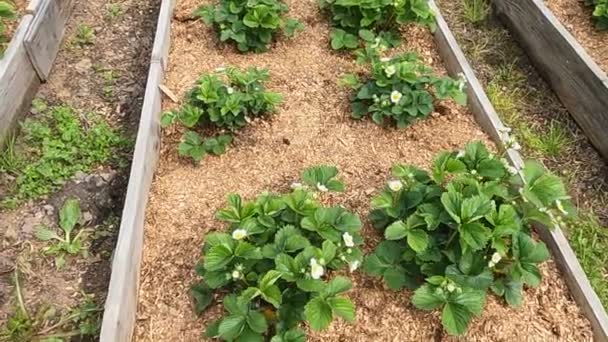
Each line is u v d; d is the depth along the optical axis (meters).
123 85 1.50
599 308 0.99
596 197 1.30
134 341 0.98
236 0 1.46
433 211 1.00
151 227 1.13
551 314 1.00
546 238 1.10
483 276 0.95
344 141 1.29
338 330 0.97
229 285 1.01
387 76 1.27
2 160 1.27
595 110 1.35
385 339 0.97
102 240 1.20
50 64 1.49
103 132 1.37
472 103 1.34
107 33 1.63
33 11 1.42
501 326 0.98
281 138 1.29
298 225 1.02
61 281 1.13
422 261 0.99
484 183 1.04
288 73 1.43
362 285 1.03
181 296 1.03
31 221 1.21
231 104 1.23
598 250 1.19
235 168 1.24
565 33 1.43
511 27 1.65
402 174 1.08
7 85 1.30
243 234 0.95
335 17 1.49
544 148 1.39
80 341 1.04
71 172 1.30
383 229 1.09
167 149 1.27
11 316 1.07
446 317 0.90
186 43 1.50
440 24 1.50
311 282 0.90
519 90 1.53
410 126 1.31
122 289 0.95
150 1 1.73
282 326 0.93
